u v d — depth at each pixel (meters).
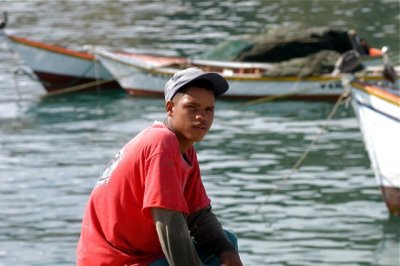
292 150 53.56
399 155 41.38
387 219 41.09
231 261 13.20
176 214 12.03
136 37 94.81
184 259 12.03
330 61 69.62
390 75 45.91
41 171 49.72
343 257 36.56
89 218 12.80
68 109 68.75
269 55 73.31
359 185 46.12
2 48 90.56
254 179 47.38
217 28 97.94
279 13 106.62
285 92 68.75
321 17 104.06
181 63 72.31
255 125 60.97
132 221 12.42
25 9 113.69
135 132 61.03
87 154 53.94
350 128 59.38
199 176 13.43
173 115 12.56
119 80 73.62
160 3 114.12
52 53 73.94
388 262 36.03
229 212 42.16
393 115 41.25
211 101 12.50
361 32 95.75
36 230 39.75
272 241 38.34
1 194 45.16
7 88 75.75
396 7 107.69
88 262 12.80
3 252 37.03
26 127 62.19
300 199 43.97
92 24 103.50
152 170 12.10
